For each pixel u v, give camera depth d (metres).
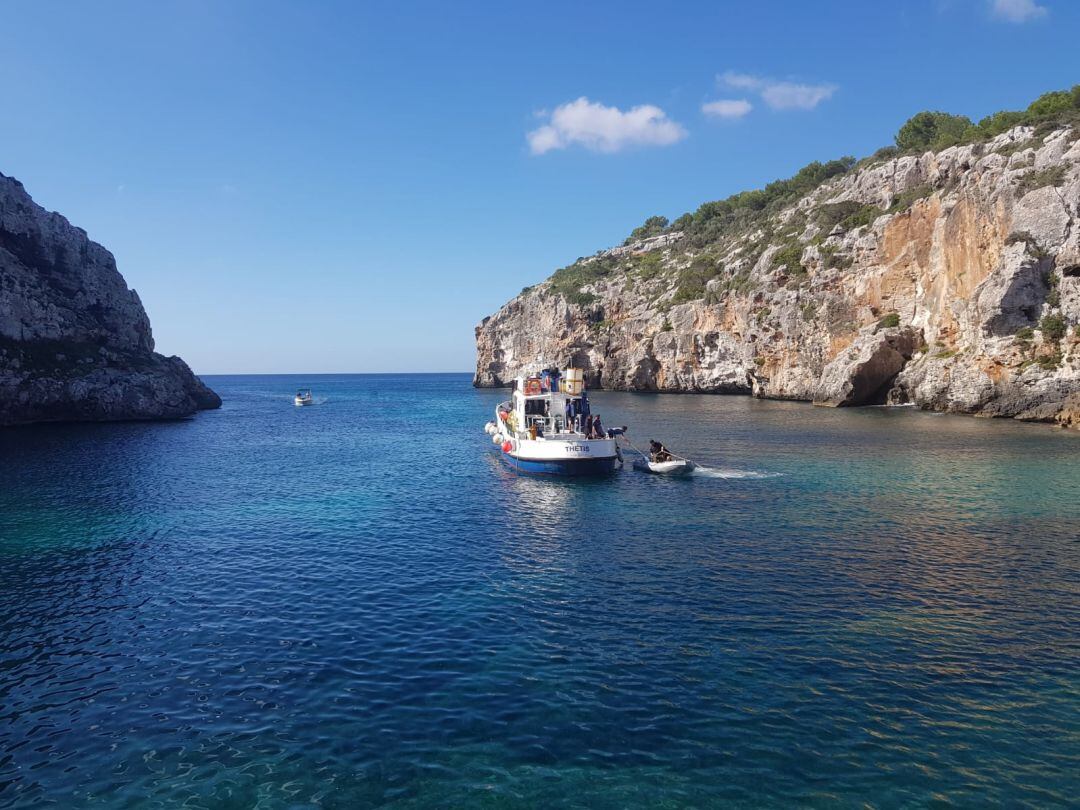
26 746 11.20
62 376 76.25
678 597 17.78
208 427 72.94
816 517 26.55
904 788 9.82
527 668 13.75
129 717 12.11
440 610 17.16
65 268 86.88
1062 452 41.00
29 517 28.47
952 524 24.98
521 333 164.62
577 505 29.80
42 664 14.30
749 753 10.71
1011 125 83.25
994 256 65.00
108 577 20.30
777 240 111.56
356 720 11.86
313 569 20.89
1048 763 10.35
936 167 84.38
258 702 12.58
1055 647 14.39
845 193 107.50
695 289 124.00
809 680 13.05
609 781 10.08
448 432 66.06
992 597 17.44
